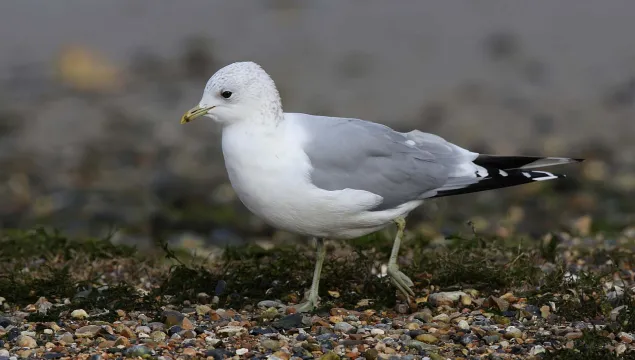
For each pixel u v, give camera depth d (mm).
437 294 9664
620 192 17438
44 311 9391
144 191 17906
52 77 25219
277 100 9172
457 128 21516
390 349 8297
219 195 17703
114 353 8195
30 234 12602
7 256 11695
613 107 22938
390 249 11602
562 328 8828
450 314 9352
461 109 22922
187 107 23203
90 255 11664
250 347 8406
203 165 19406
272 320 9203
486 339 8531
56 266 11352
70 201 17484
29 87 24500
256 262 10875
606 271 10750
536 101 23453
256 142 9109
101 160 19734
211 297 9922
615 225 14328
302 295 10062
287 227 9461
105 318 9148
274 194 9148
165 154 20031
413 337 8664
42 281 10141
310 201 9156
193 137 21141
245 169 9164
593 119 22062
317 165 9156
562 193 17422
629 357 7973
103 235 15469
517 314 9242
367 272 10430
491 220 15836
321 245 9734
